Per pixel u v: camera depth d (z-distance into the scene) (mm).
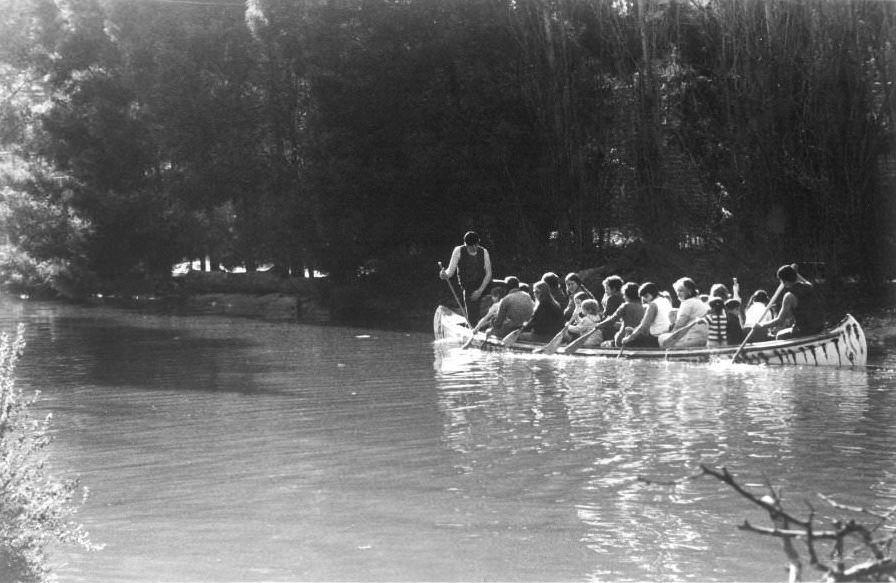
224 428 11641
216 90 33875
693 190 28344
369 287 32094
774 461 9555
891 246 27016
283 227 32656
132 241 36875
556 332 18891
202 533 7668
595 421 11641
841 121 26688
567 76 29422
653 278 28406
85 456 10234
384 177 30562
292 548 7297
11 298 37312
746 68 27203
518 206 30500
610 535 7441
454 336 21047
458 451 10188
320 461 9883
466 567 6852
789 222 27625
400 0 31219
